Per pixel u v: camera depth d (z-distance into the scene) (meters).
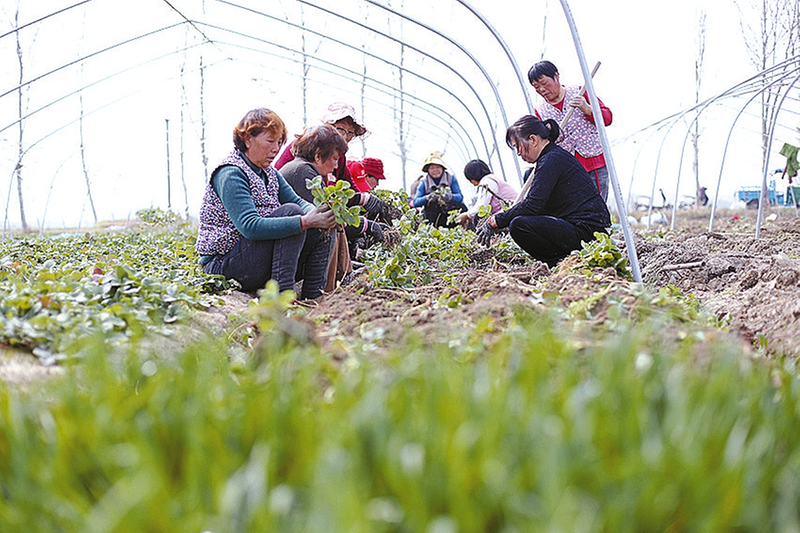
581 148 6.79
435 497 1.20
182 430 1.44
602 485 1.21
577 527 1.04
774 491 1.33
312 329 2.79
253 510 1.14
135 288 3.32
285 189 4.85
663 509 1.17
